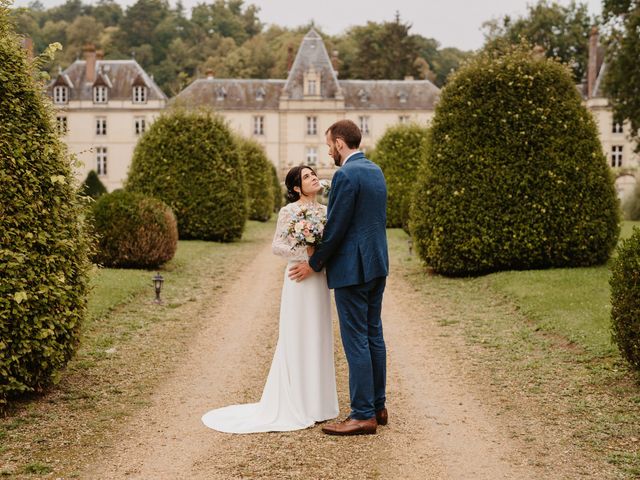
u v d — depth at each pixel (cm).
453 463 450
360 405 506
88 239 632
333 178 503
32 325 545
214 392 610
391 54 6806
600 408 551
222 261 1583
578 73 5472
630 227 1989
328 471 436
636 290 598
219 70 7775
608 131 4872
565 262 1265
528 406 562
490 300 1045
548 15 5309
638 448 466
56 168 580
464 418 538
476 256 1252
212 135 2048
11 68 551
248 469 439
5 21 571
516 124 1263
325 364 538
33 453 462
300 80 5603
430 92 5669
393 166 2595
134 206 1357
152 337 820
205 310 1001
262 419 529
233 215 2050
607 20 3059
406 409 562
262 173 3219
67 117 5369
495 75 1289
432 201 1291
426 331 863
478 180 1258
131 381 637
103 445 479
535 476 428
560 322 839
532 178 1245
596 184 1252
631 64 2823
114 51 8238
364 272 497
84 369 670
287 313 531
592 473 429
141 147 2038
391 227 2611
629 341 606
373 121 5600
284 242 535
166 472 435
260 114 5525
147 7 8569
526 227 1239
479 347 768
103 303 965
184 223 2022
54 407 557
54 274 561
